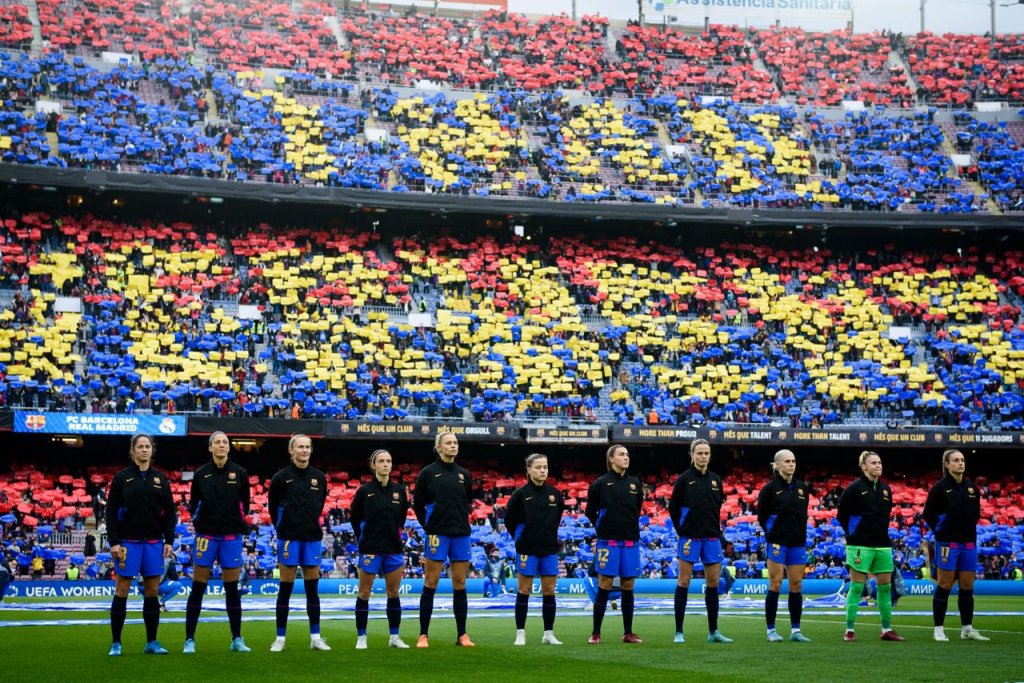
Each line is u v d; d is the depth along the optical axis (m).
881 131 54.19
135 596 30.09
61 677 10.70
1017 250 48.66
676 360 43.28
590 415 40.69
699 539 14.91
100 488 35.69
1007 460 43.09
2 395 35.34
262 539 33.91
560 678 10.48
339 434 35.84
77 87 46.62
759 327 44.84
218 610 23.66
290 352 40.03
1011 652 13.14
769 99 56.88
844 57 60.47
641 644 14.51
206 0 54.34
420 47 56.03
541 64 56.91
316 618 13.76
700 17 63.72
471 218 45.53
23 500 34.38
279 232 44.25
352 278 43.28
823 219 45.41
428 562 14.09
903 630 17.41
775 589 15.06
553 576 14.51
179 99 48.12
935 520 15.41
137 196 41.31
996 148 53.06
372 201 42.41
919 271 47.84
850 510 15.19
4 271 39.53
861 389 42.88
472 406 39.94
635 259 46.97
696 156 51.66
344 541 35.22
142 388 37.25
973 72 59.12
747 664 11.73
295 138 47.28
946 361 44.28
